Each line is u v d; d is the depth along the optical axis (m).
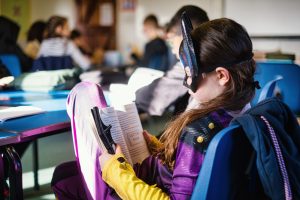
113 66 5.67
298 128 0.97
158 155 1.18
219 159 0.84
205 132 0.96
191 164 0.94
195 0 6.38
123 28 7.91
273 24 5.39
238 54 0.97
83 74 2.55
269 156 0.83
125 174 1.02
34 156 2.45
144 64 4.62
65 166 1.43
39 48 4.59
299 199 0.86
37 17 7.77
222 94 1.00
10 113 1.47
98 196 1.13
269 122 0.87
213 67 0.98
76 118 1.17
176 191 0.95
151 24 4.70
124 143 1.18
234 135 0.85
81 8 8.23
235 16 5.82
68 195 1.35
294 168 0.86
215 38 0.97
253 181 0.94
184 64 1.05
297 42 5.17
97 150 1.11
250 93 1.01
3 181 1.29
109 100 1.52
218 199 0.89
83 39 7.98
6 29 3.79
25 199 2.30
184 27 1.01
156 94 1.84
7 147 1.28
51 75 2.24
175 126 1.04
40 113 1.53
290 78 2.62
